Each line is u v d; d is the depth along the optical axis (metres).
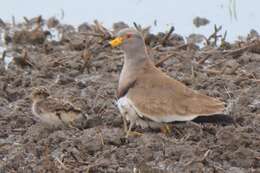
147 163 13.47
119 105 14.55
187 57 18.80
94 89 16.81
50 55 19.22
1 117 15.51
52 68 18.09
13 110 15.73
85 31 21.09
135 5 23.34
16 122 15.19
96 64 18.45
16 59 18.45
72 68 18.23
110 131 14.41
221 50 19.45
